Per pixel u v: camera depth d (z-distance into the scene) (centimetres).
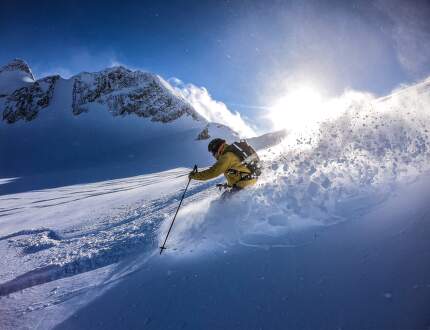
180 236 398
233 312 215
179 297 253
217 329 205
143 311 252
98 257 424
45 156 13512
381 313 171
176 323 224
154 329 226
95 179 6469
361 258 221
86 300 307
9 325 296
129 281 318
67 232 784
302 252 257
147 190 1647
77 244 581
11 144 15075
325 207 319
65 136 15575
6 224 1301
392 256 210
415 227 227
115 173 7444
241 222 354
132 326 238
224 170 427
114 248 445
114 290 309
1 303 351
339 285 204
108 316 263
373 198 304
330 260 233
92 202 1628
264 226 326
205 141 11925
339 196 328
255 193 402
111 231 625
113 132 15875
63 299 326
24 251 637
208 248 329
